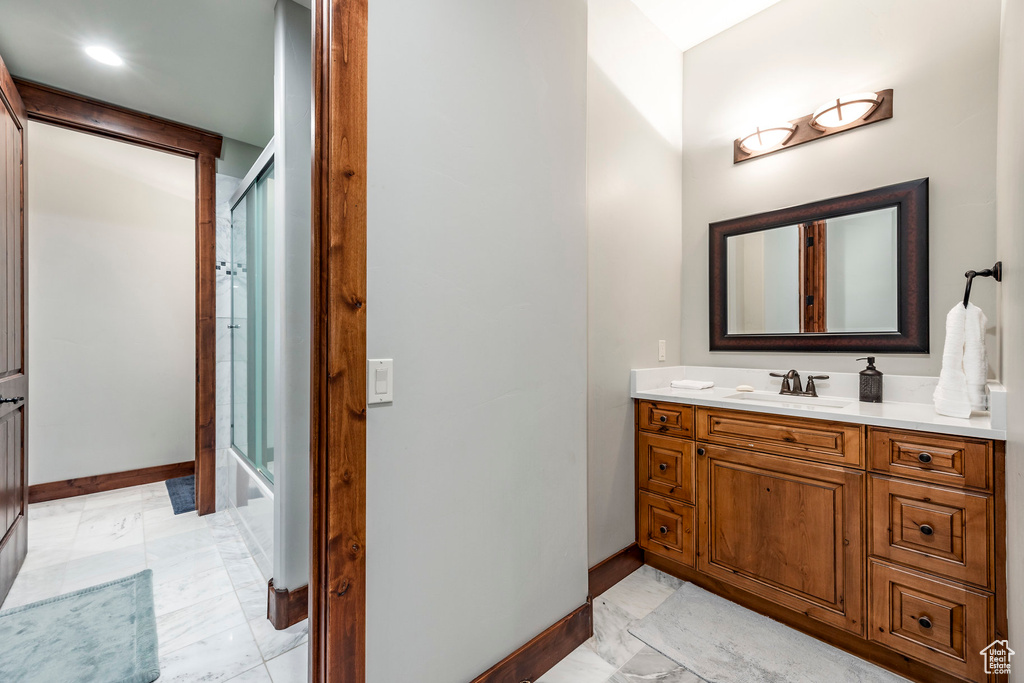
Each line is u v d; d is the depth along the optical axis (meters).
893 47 1.90
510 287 1.43
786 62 2.19
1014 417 1.11
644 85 2.29
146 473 3.39
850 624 1.55
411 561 1.18
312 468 1.06
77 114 2.43
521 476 1.46
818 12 2.10
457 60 1.28
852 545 1.55
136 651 1.59
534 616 1.50
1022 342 0.99
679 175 2.55
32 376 2.99
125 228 3.32
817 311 2.10
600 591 1.97
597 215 2.01
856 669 1.50
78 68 2.21
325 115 1.04
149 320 3.41
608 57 2.07
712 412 1.93
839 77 2.04
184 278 3.55
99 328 3.22
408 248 1.17
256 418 2.45
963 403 1.48
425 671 1.21
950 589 1.35
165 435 3.48
